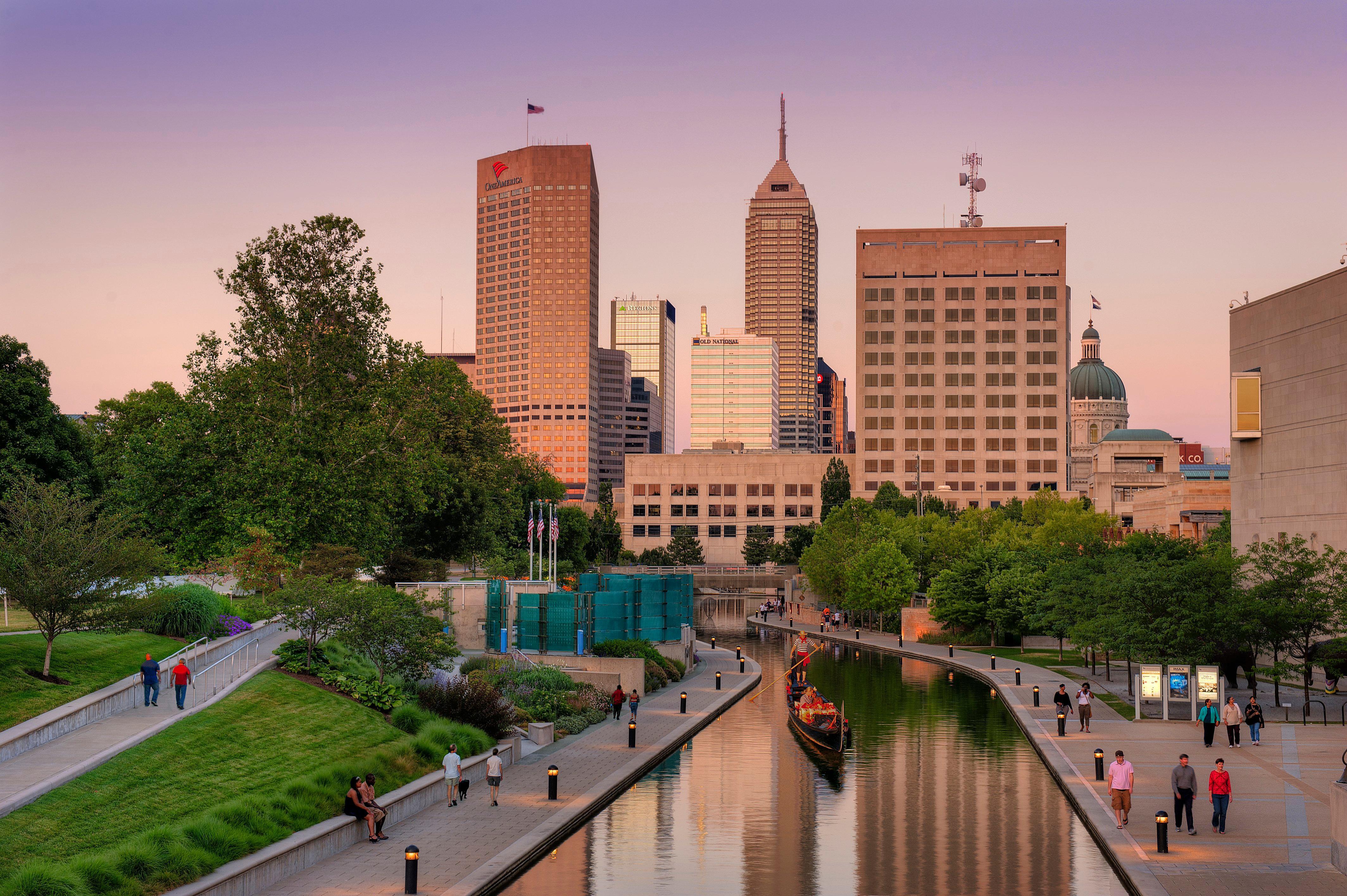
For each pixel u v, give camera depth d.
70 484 64.75
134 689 41.25
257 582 64.56
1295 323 75.69
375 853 32.66
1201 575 59.94
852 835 37.62
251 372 71.12
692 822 39.31
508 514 110.31
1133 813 37.72
